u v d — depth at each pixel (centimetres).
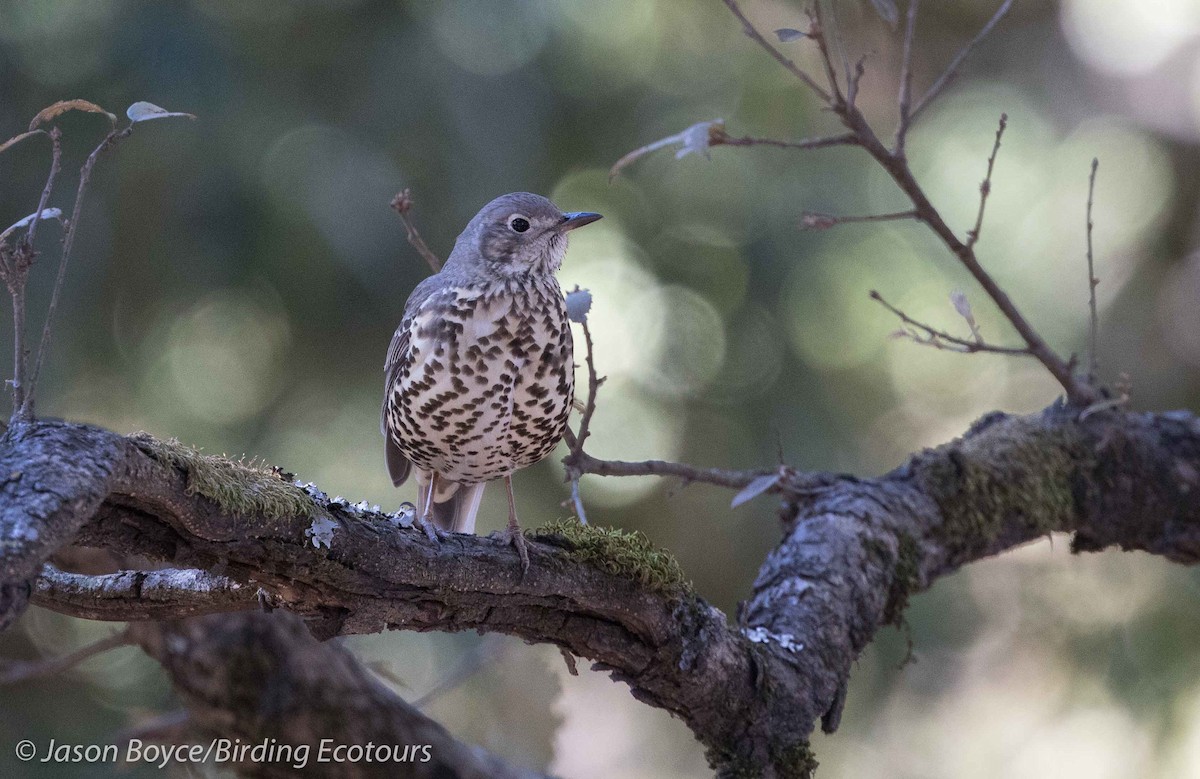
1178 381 1512
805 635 698
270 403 1355
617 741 2072
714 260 1443
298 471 1347
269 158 1231
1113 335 1562
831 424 1424
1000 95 1716
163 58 1195
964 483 835
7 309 1182
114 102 1204
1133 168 1669
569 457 778
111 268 1240
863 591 745
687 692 623
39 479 398
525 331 713
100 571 734
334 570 505
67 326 1216
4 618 376
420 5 1301
